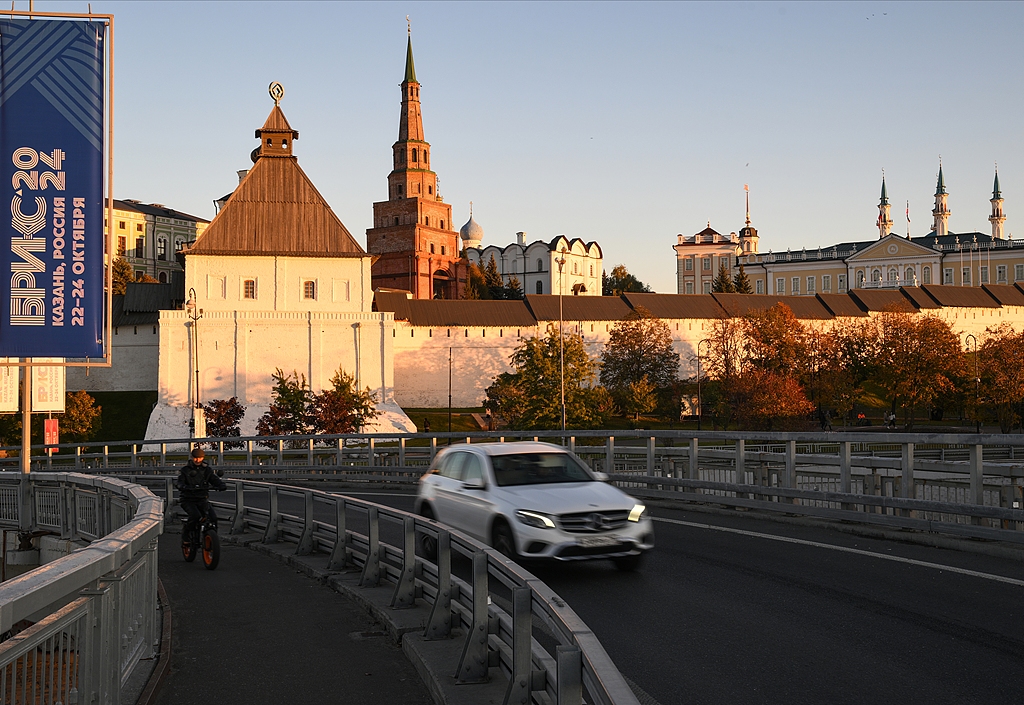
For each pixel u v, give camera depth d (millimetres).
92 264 17344
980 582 10094
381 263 148500
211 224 92125
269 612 10602
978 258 158625
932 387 90500
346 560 12758
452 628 8547
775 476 17500
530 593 5875
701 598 10031
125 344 95875
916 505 12906
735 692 6848
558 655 4484
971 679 6934
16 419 79375
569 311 109375
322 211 94500
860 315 120250
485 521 12125
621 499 11844
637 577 11367
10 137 17000
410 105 149500
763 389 85875
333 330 91312
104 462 35281
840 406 94312
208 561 13883
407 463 29469
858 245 174875
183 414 86125
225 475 31344
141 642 8016
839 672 7227
